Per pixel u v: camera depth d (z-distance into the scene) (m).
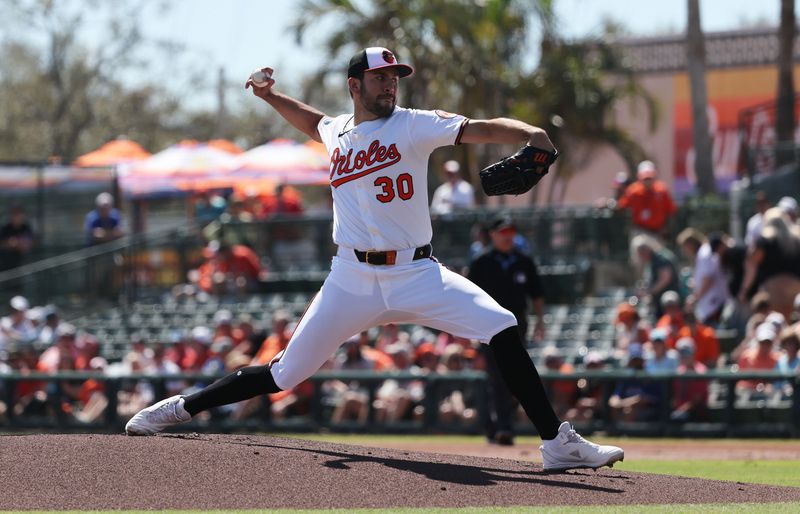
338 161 23.89
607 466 26.08
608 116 114.50
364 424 54.44
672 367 51.66
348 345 56.56
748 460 38.03
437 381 53.06
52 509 20.80
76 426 59.34
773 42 133.88
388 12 104.12
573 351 61.53
